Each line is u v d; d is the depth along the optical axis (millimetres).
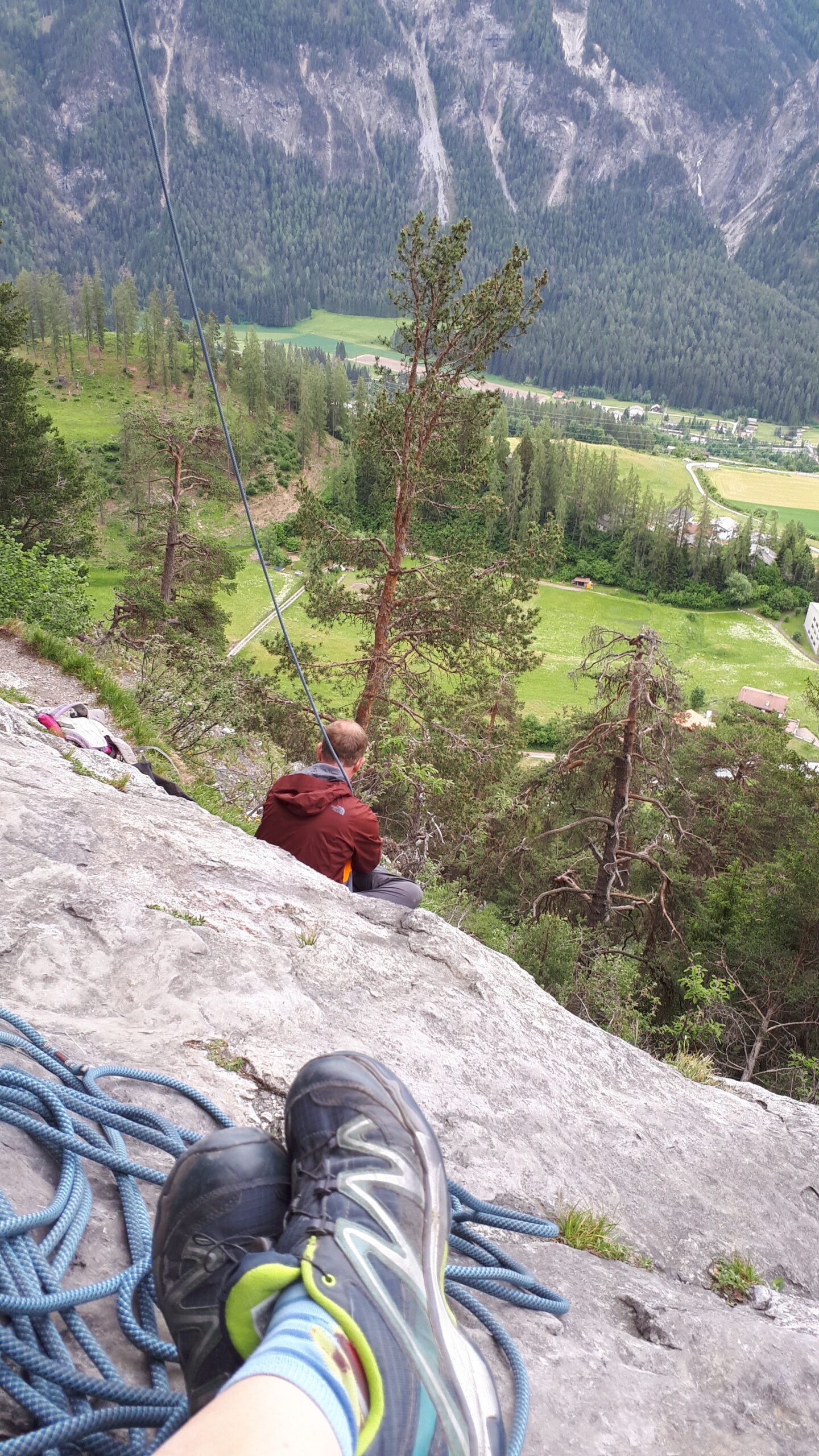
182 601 36938
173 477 37438
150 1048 2404
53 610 15047
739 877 27750
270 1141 1438
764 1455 1813
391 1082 1516
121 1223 1668
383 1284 1092
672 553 159125
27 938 2736
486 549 19188
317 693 32969
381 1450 867
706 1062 4484
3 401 33969
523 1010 3805
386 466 19062
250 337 180500
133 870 3504
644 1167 3059
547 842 28969
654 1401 1852
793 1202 3283
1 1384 1133
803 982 24234
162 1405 1189
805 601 157750
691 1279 2619
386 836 22125
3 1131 1682
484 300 17172
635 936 29219
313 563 19406
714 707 105812
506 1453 1119
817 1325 2527
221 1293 1170
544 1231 2246
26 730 5316
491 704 20547
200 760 12609
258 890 3795
